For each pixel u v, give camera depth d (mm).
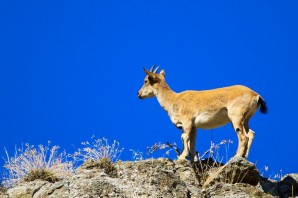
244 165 49562
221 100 62031
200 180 51375
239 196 45156
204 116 62875
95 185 42312
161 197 42562
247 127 61438
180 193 43750
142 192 42625
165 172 45094
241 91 61375
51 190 42875
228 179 49500
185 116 63906
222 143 53625
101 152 50938
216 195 45906
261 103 61438
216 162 54438
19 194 44281
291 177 52406
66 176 49500
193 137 63969
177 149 60781
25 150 50500
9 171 49750
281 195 50812
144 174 45531
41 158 50312
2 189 46000
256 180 50125
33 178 48906
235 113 60594
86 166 48188
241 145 59375
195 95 64250
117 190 42281
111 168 47312
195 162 56719
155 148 51219
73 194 41875
